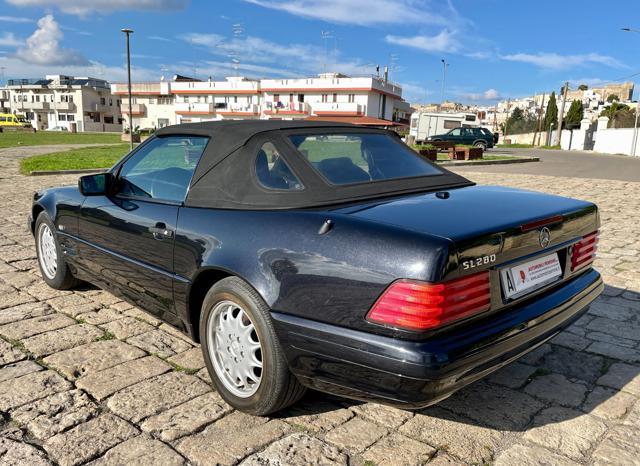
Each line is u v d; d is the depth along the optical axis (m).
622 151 42.34
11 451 2.39
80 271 4.16
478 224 2.31
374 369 2.15
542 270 2.62
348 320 2.23
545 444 2.49
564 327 2.76
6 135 53.62
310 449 2.43
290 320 2.38
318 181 2.69
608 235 7.26
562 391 2.99
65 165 16.86
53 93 100.75
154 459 2.35
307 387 2.51
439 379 2.05
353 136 3.23
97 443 2.46
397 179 3.00
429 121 38.34
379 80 66.94
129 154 3.77
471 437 2.54
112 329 3.80
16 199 9.91
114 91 83.12
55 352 3.41
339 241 2.30
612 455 2.41
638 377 3.16
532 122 74.56
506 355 2.31
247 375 2.67
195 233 2.83
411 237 2.16
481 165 22.67
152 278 3.21
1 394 2.88
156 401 2.84
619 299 4.55
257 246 2.53
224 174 2.90
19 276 5.05
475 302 2.21
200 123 3.34
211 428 2.60
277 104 67.50
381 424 2.65
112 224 3.54
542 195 3.13
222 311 2.79
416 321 2.07
